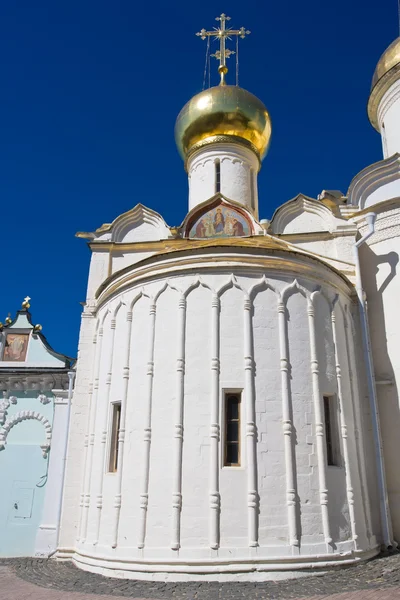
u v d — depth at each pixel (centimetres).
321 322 1162
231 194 1805
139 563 970
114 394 1166
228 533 947
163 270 1165
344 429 1106
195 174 1888
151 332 1135
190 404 1041
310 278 1175
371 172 1538
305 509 984
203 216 1622
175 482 992
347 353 1230
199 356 1073
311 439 1039
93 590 899
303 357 1098
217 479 978
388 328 1345
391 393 1292
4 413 1639
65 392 1633
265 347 1079
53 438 1595
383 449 1250
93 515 1108
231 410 1043
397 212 1425
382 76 1753
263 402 1036
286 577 920
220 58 2133
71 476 1310
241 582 910
